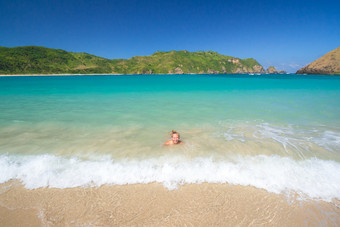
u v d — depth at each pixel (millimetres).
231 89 20297
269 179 3506
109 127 6531
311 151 4609
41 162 3990
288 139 5395
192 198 3061
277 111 9016
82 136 5637
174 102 11617
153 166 3914
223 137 5574
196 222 2645
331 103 11086
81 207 2865
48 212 2779
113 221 2645
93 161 4086
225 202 2994
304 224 2631
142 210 2826
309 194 3143
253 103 11227
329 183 3385
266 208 2883
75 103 11172
